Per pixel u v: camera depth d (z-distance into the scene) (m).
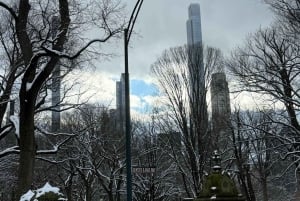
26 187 19.42
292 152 27.41
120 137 43.22
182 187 44.94
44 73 19.83
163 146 43.00
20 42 21.69
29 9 21.95
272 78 28.42
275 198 52.00
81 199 44.44
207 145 36.62
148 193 39.97
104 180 43.78
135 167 25.88
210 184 15.85
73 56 19.95
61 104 26.98
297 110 27.80
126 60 16.52
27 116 20.02
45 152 25.23
